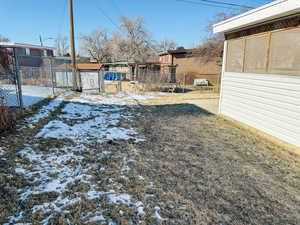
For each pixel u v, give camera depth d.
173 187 2.43
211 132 4.71
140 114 6.50
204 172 2.83
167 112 6.89
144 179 2.57
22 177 2.41
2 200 1.99
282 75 3.90
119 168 2.83
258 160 3.28
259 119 4.60
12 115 4.34
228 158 3.33
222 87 6.16
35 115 5.00
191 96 11.30
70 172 2.64
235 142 4.09
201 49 15.53
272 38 4.10
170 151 3.55
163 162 3.10
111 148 3.56
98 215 1.88
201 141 4.11
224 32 5.69
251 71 4.83
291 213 2.05
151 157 3.27
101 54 35.06
